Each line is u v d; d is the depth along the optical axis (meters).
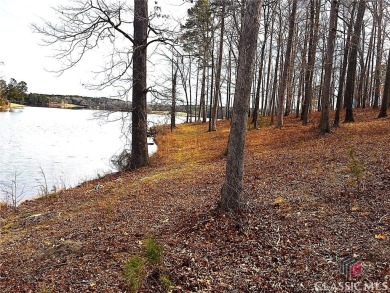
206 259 5.13
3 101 97.19
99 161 20.48
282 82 22.88
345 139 13.88
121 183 12.50
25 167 18.27
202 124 42.53
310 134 16.92
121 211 8.73
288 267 4.66
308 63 22.75
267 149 15.59
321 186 7.83
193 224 6.55
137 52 14.50
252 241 5.54
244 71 6.28
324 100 15.77
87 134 38.19
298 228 5.81
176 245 5.75
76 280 5.19
